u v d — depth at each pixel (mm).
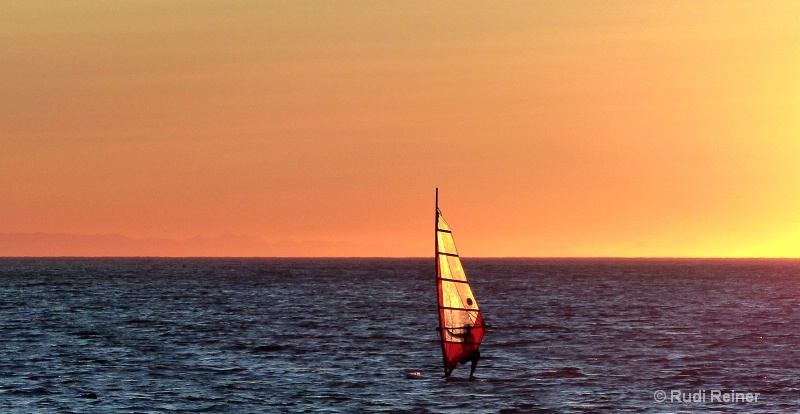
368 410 158750
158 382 185125
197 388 178625
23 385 181125
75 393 173125
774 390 177375
